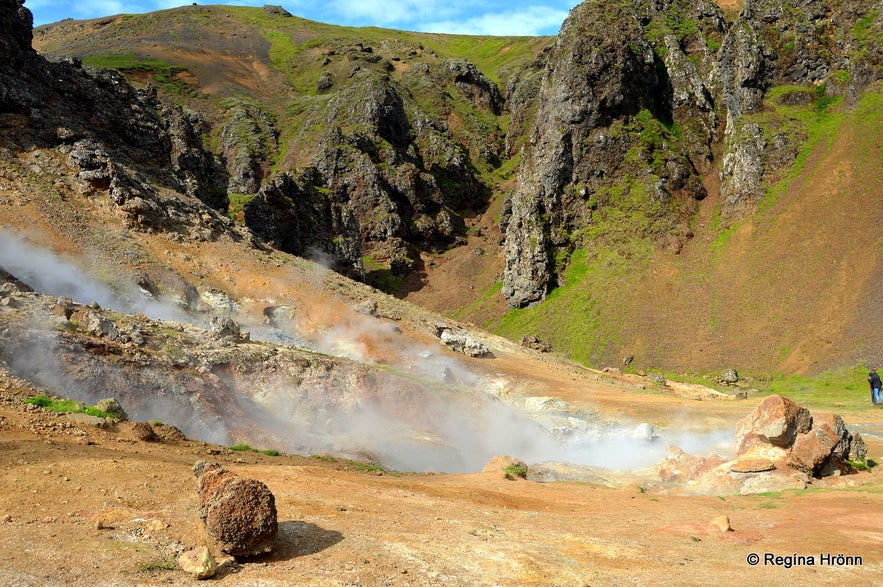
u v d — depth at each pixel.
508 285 97.94
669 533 13.64
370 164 119.44
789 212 84.19
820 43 98.06
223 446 20.30
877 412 41.56
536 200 99.19
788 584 10.27
